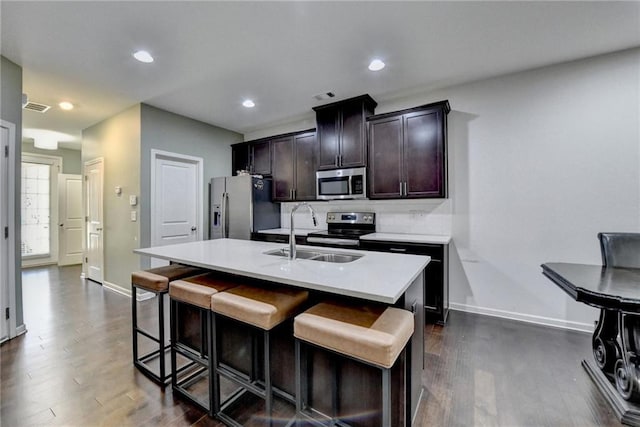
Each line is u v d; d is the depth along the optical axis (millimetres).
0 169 2494
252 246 2529
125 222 3881
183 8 1987
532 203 2895
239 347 1909
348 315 1366
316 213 4340
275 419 1644
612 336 1895
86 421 1599
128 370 2084
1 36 2266
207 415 1662
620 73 2543
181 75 2961
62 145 5859
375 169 3449
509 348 2379
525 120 2914
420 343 1778
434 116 3113
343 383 1503
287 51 2539
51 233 6012
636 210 2502
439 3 1959
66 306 3400
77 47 2436
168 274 2105
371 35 2311
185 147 4246
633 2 1932
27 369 2082
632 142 2508
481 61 2723
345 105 3652
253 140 4676
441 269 2863
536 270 2885
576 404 1720
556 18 2104
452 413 1653
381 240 3170
